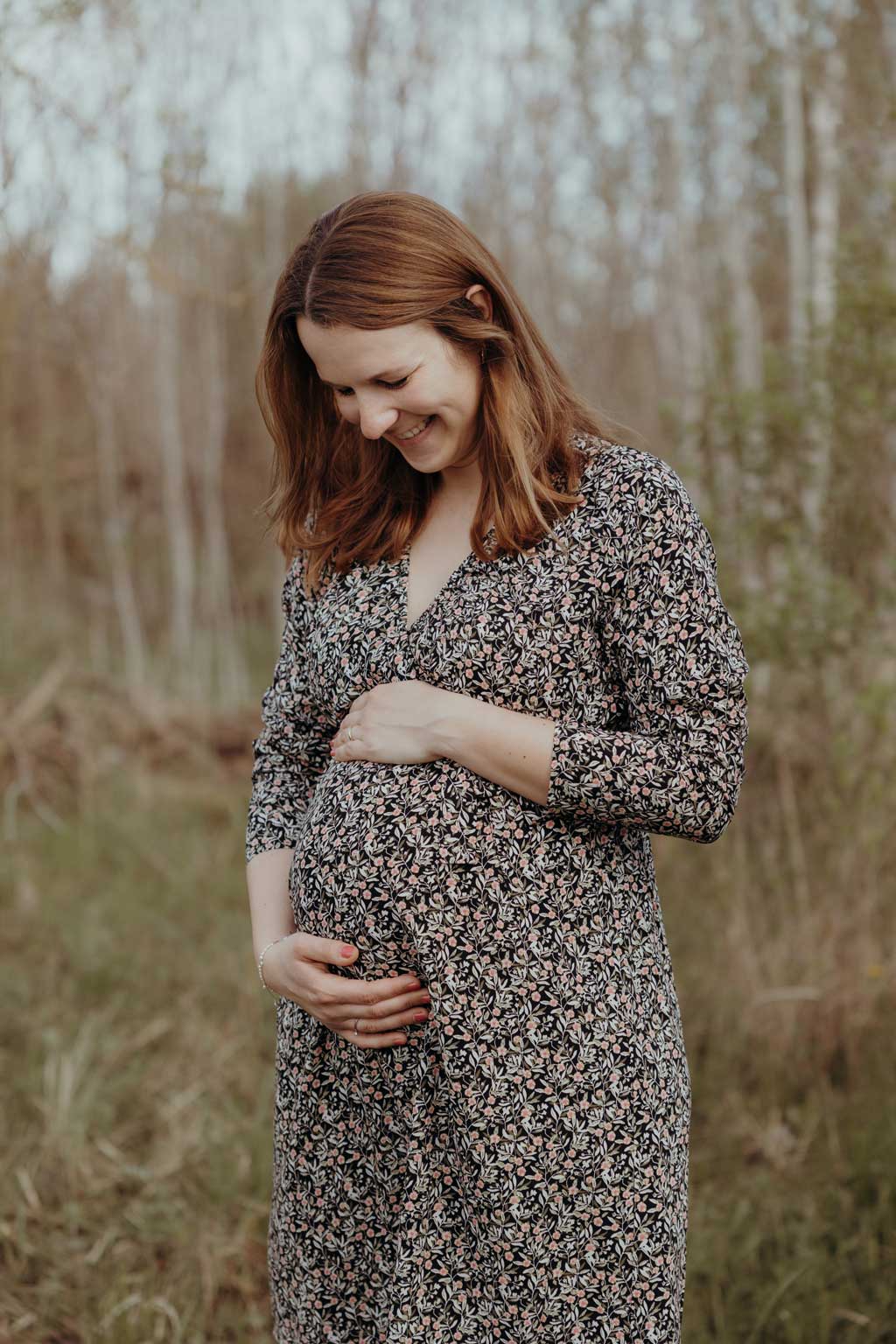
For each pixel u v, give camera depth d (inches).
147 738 223.5
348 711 54.7
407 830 49.4
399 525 54.7
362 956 50.4
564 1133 48.5
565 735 48.2
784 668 119.9
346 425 57.3
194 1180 99.7
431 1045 49.6
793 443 121.5
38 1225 93.2
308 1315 53.7
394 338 48.4
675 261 227.1
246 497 319.9
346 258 48.5
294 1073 54.2
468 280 50.0
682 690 48.0
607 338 239.8
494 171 227.9
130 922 150.9
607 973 49.6
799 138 156.8
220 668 255.9
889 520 121.6
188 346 283.1
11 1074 113.7
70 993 132.5
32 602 279.3
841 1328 79.4
